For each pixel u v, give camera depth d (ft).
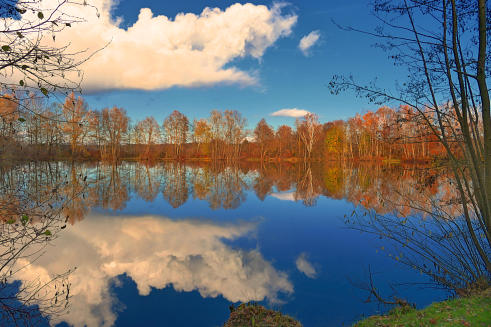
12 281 19.93
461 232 20.11
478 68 15.11
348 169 120.37
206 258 24.77
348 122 159.74
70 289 19.20
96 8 8.76
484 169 16.42
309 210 43.50
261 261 24.18
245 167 144.25
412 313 14.61
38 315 14.35
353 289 19.16
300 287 19.57
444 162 19.24
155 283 20.24
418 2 16.34
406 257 24.00
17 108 9.54
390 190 43.57
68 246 27.22
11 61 8.54
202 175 98.94
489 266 17.66
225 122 199.21
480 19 14.75
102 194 56.75
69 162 111.96
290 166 151.23
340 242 28.63
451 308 14.24
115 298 18.10
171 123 199.72
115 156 165.99
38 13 8.33
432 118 18.39
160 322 15.69
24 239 26.35
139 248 27.12
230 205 47.52
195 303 17.63
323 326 15.10
